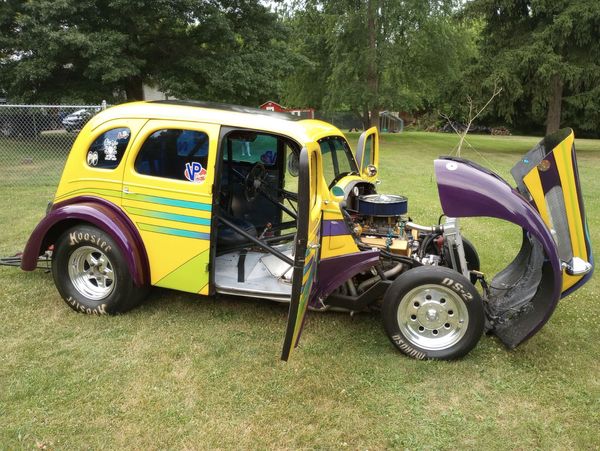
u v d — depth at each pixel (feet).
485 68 74.59
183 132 12.48
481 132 145.59
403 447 9.01
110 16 57.31
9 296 14.58
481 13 75.31
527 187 11.75
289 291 12.96
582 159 64.28
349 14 77.41
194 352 11.90
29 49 55.36
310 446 8.95
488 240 21.84
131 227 13.01
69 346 11.96
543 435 9.35
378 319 13.93
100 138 13.19
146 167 12.81
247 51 66.95
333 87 83.20
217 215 12.55
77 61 59.31
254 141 15.99
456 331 11.69
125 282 13.08
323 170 13.47
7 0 54.49
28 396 10.00
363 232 13.33
